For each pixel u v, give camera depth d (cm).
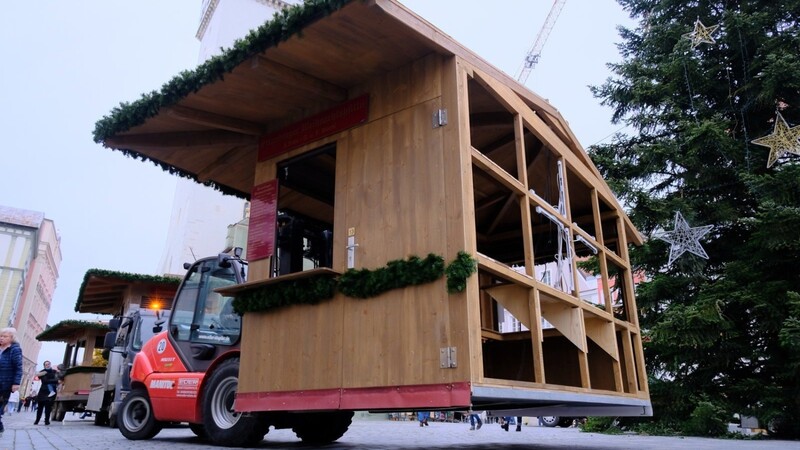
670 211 1169
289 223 728
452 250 451
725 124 1166
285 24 469
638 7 1488
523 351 810
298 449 623
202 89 575
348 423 780
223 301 763
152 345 834
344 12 452
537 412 733
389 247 496
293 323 546
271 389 546
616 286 987
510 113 648
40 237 9219
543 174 799
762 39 1189
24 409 4225
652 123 1297
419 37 481
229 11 4088
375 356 473
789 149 980
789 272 1075
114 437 860
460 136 475
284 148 629
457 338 428
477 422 1602
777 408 964
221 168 780
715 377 1102
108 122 630
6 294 7600
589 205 866
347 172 554
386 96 543
